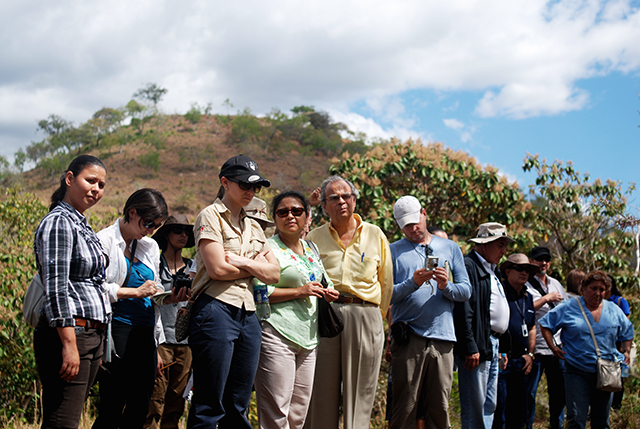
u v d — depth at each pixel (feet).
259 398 11.46
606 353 15.88
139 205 12.01
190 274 12.88
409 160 29.66
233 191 10.51
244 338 10.25
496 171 30.27
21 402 18.98
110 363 11.92
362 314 12.85
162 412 15.26
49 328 9.46
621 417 20.83
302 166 305.32
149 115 399.44
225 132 358.43
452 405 19.76
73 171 10.06
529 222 31.48
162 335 13.23
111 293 11.30
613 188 29.78
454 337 14.34
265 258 10.92
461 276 14.79
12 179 179.01
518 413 17.16
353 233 13.70
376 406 20.77
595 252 29.84
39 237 9.36
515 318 17.26
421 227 14.99
